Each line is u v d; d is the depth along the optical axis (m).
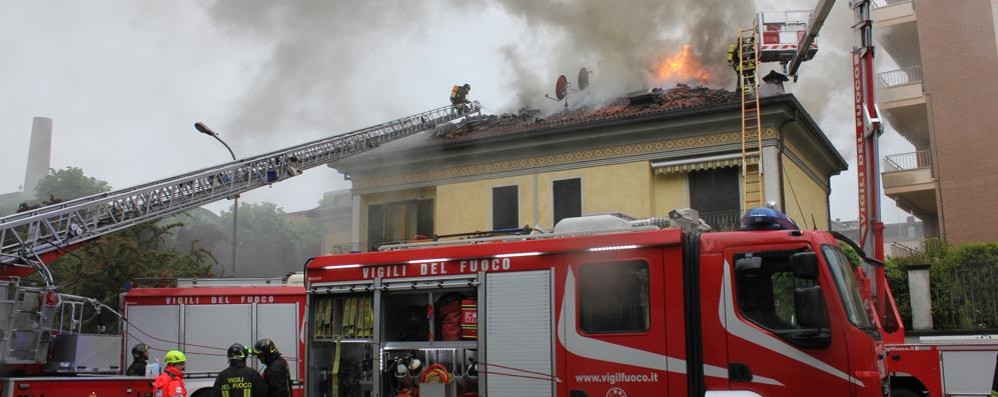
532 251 8.18
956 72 22.81
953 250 16.36
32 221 13.02
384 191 21.48
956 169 22.42
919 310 15.32
